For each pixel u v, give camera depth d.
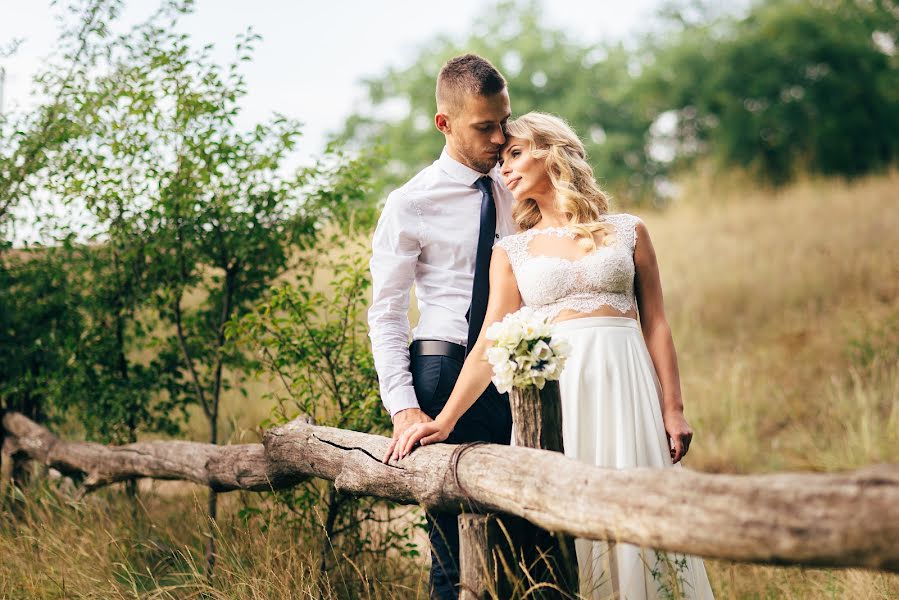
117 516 4.21
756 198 13.73
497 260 2.96
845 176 20.41
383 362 3.02
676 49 24.72
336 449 2.90
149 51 4.30
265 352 3.79
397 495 2.58
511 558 2.24
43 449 4.67
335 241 4.47
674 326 8.40
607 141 25.81
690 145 25.36
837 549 1.43
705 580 2.71
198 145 4.18
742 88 23.30
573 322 2.81
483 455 2.26
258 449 3.34
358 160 4.39
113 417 4.64
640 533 1.71
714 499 1.59
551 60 28.89
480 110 2.97
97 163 4.29
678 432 2.74
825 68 22.52
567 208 2.87
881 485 1.41
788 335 7.76
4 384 4.86
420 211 3.09
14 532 4.06
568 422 2.77
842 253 9.34
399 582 3.50
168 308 4.71
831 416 5.99
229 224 4.33
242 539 3.55
